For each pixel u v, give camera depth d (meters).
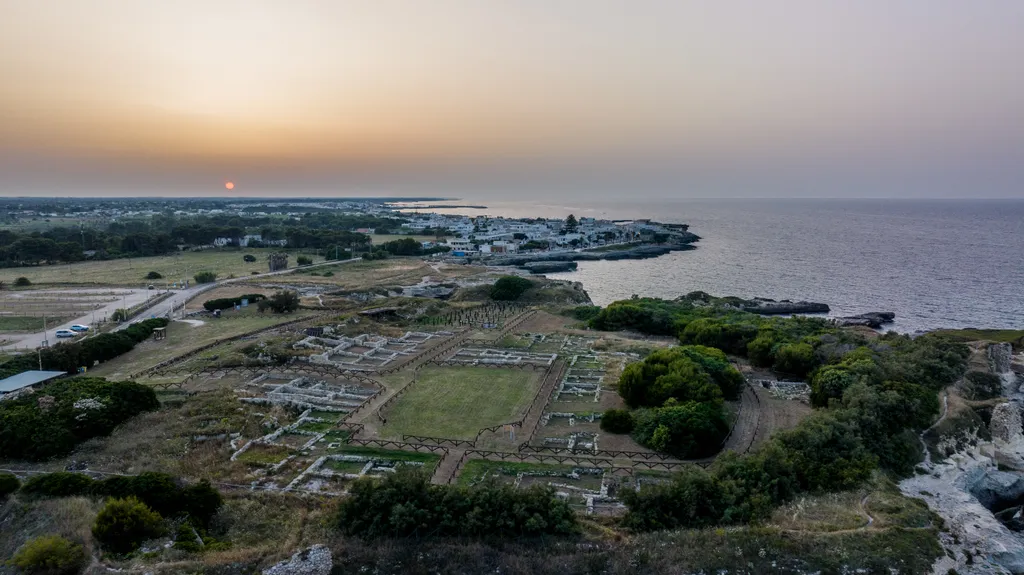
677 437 44.91
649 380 55.25
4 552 29.58
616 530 32.97
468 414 52.38
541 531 31.36
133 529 29.67
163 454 42.59
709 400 51.56
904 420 47.62
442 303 110.75
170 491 33.84
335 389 58.97
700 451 44.16
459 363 68.25
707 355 63.47
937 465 44.22
